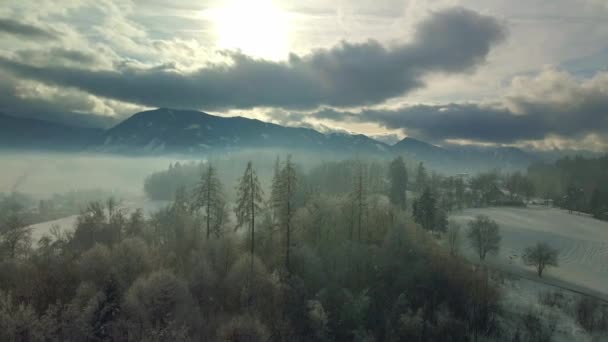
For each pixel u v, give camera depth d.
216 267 60.88
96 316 43.75
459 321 58.69
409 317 55.69
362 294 57.34
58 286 51.38
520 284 81.00
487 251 96.19
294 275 60.84
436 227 104.12
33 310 42.06
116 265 54.25
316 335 50.97
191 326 46.38
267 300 54.78
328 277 62.22
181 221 77.75
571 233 116.81
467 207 158.50
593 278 85.62
